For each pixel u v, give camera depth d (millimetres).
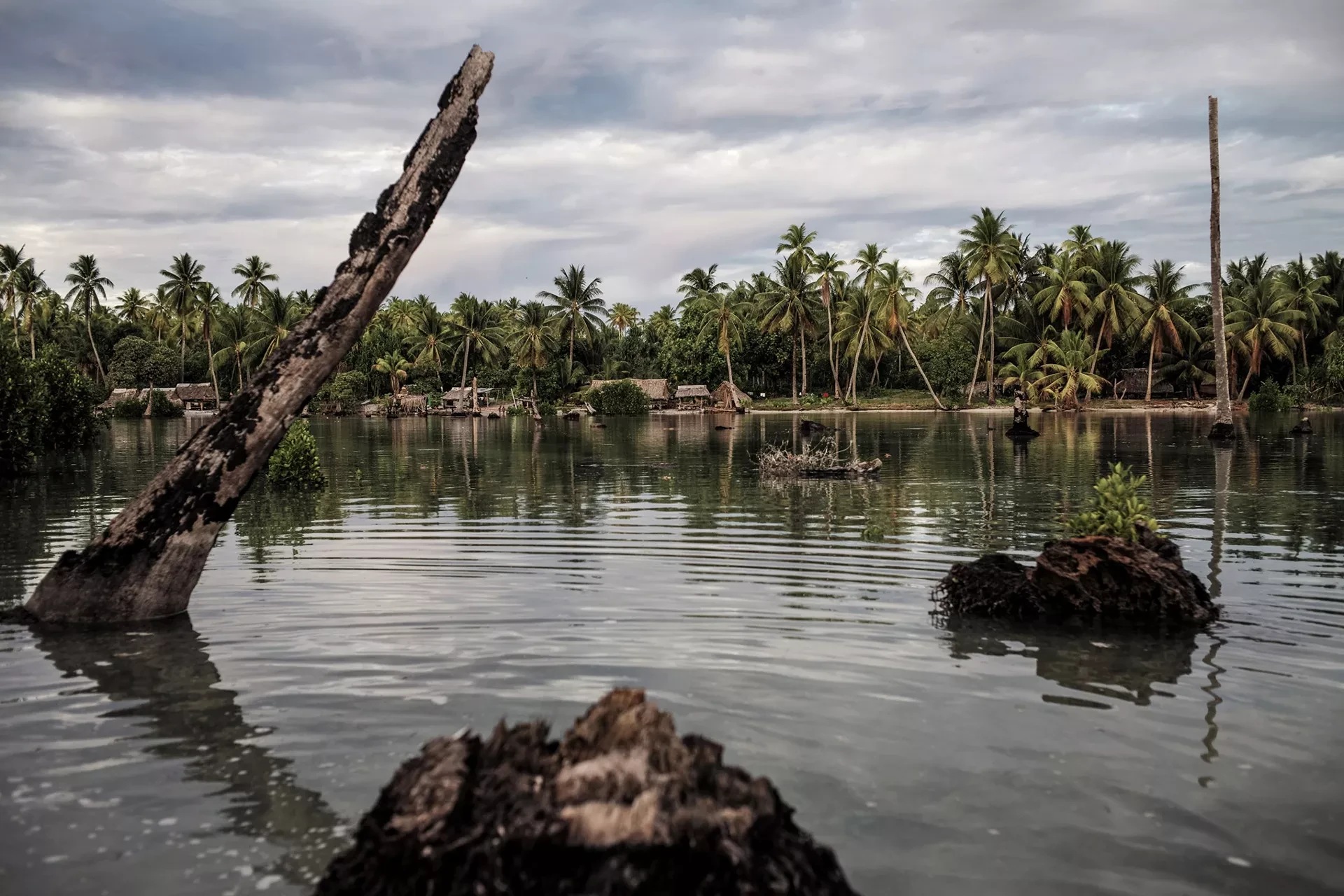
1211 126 31688
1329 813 4305
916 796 4473
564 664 6609
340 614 8172
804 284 83312
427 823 3154
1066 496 17109
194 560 8367
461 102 8875
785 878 3018
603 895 2859
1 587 9695
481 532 13125
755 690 6027
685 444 35969
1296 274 70625
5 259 79938
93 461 27734
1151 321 71250
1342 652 6914
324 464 26828
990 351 79250
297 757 4957
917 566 10344
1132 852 3955
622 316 134625
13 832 4125
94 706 5809
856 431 43781
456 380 102000
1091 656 6824
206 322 88875
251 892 3631
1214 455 25984
